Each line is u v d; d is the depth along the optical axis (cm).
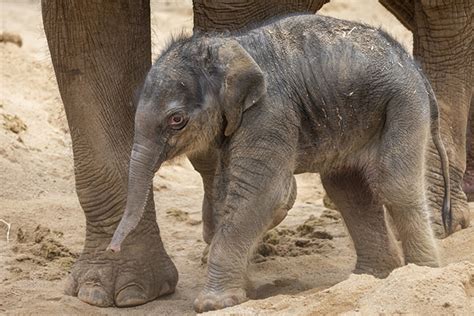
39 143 1927
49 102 2134
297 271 1348
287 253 1438
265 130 1123
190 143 1128
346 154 1191
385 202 1189
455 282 1049
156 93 1106
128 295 1226
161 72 1112
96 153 1229
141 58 1253
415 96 1172
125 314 1211
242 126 1123
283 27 1167
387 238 1259
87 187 1243
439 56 1512
